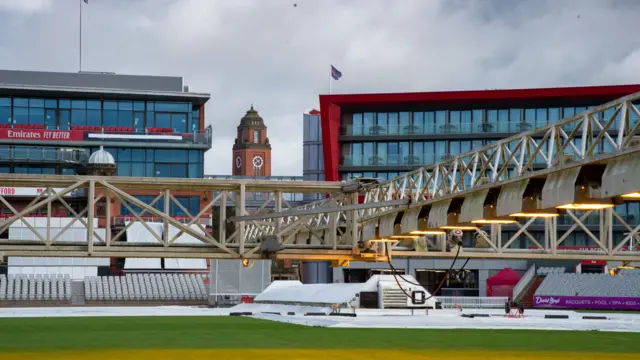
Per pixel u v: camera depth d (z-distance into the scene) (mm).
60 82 106062
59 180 46469
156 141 105000
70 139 103188
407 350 31781
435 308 70875
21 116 102688
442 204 37938
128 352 30172
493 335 42406
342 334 42344
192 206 105125
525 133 32188
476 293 102562
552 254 52812
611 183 26500
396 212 42969
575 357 29219
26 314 69062
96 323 54188
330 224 49812
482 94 101875
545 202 29891
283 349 31891
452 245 51812
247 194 120375
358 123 106062
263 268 87000
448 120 104750
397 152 105625
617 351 32188
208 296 93375
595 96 99438
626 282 89500
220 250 48344
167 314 70000
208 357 28016
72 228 97125
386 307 69250
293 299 77125
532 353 30828
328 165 104812
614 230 100375
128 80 107250
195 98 106188
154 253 47438
